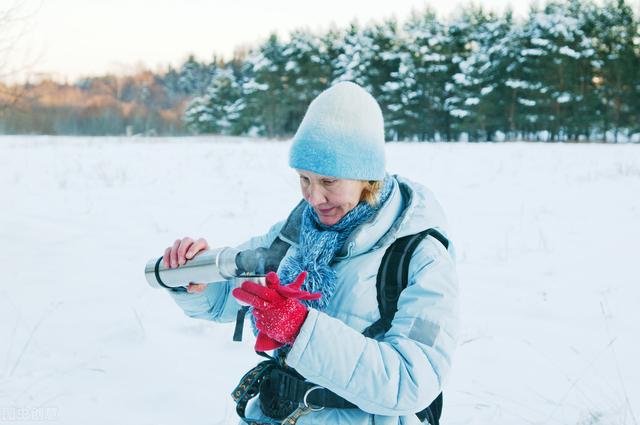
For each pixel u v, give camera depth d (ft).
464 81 178.70
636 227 27.27
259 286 4.83
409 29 195.93
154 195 39.01
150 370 12.60
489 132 181.47
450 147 90.94
